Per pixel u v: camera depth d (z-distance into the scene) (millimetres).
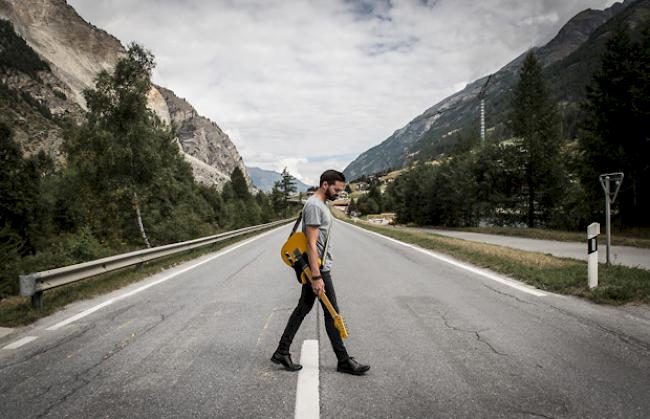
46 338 4645
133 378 3369
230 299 6535
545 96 41031
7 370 3645
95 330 4922
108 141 23141
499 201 36094
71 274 6949
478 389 3010
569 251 13211
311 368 3510
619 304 5488
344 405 2797
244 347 4121
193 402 2896
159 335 4625
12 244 10992
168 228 27781
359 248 15414
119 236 25641
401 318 5125
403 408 2738
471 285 7254
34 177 25625
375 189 154625
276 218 63812
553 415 2604
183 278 8922
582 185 25016
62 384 3287
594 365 3428
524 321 4836
